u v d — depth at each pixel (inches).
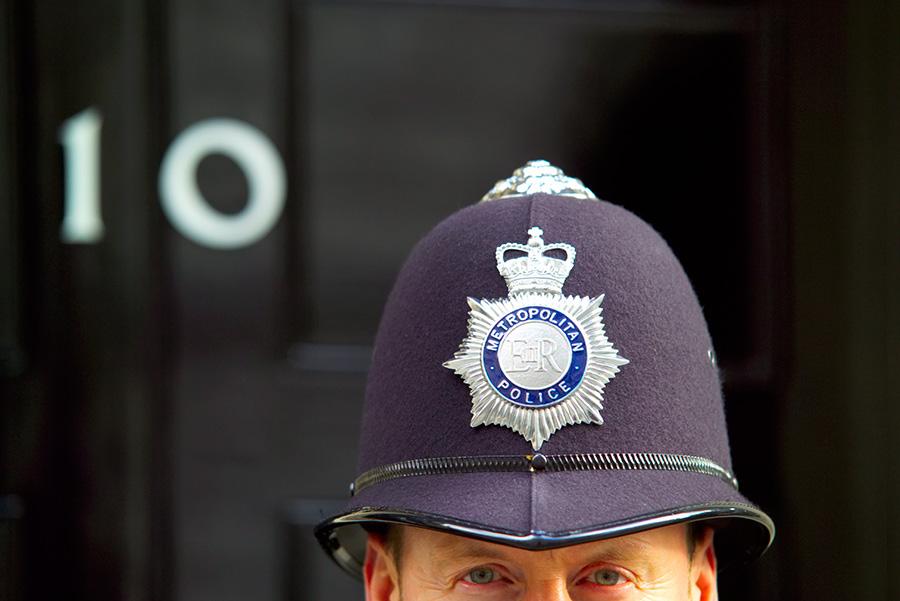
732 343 232.5
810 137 232.2
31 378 225.3
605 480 120.0
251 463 227.1
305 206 228.2
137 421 224.5
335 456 227.9
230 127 226.7
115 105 225.1
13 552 223.6
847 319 231.9
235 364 227.0
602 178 230.8
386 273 228.7
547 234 127.6
